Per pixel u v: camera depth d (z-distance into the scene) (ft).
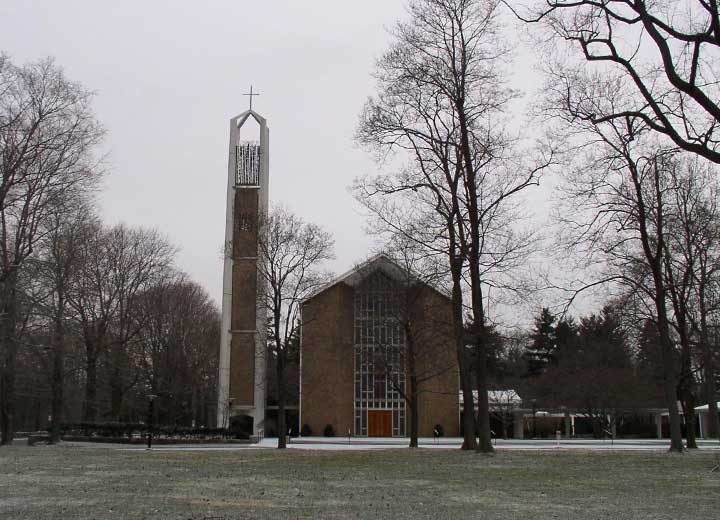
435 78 93.91
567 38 68.54
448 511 40.63
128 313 194.29
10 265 106.73
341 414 205.05
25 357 146.20
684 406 134.92
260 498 46.42
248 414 185.98
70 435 163.94
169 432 160.45
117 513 38.96
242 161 196.34
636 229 99.19
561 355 240.53
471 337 99.71
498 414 220.23
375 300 164.14
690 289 116.37
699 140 64.39
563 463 79.00
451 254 96.99
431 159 97.45
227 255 190.60
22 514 38.42
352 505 43.04
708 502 45.62
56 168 106.63
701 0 57.57
